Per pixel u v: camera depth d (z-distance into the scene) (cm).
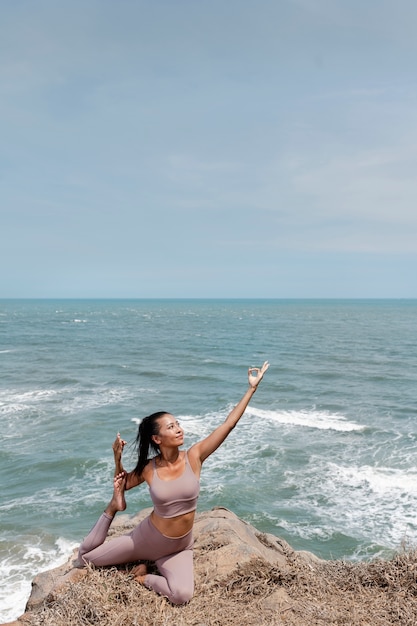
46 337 7562
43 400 2897
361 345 6372
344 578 509
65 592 455
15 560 1195
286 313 17900
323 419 2447
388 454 1900
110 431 2252
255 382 484
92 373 3959
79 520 1402
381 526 1360
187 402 2867
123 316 15175
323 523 1390
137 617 421
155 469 466
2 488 1633
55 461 1853
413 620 427
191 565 471
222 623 425
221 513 652
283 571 496
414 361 4762
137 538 470
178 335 7956
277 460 1852
